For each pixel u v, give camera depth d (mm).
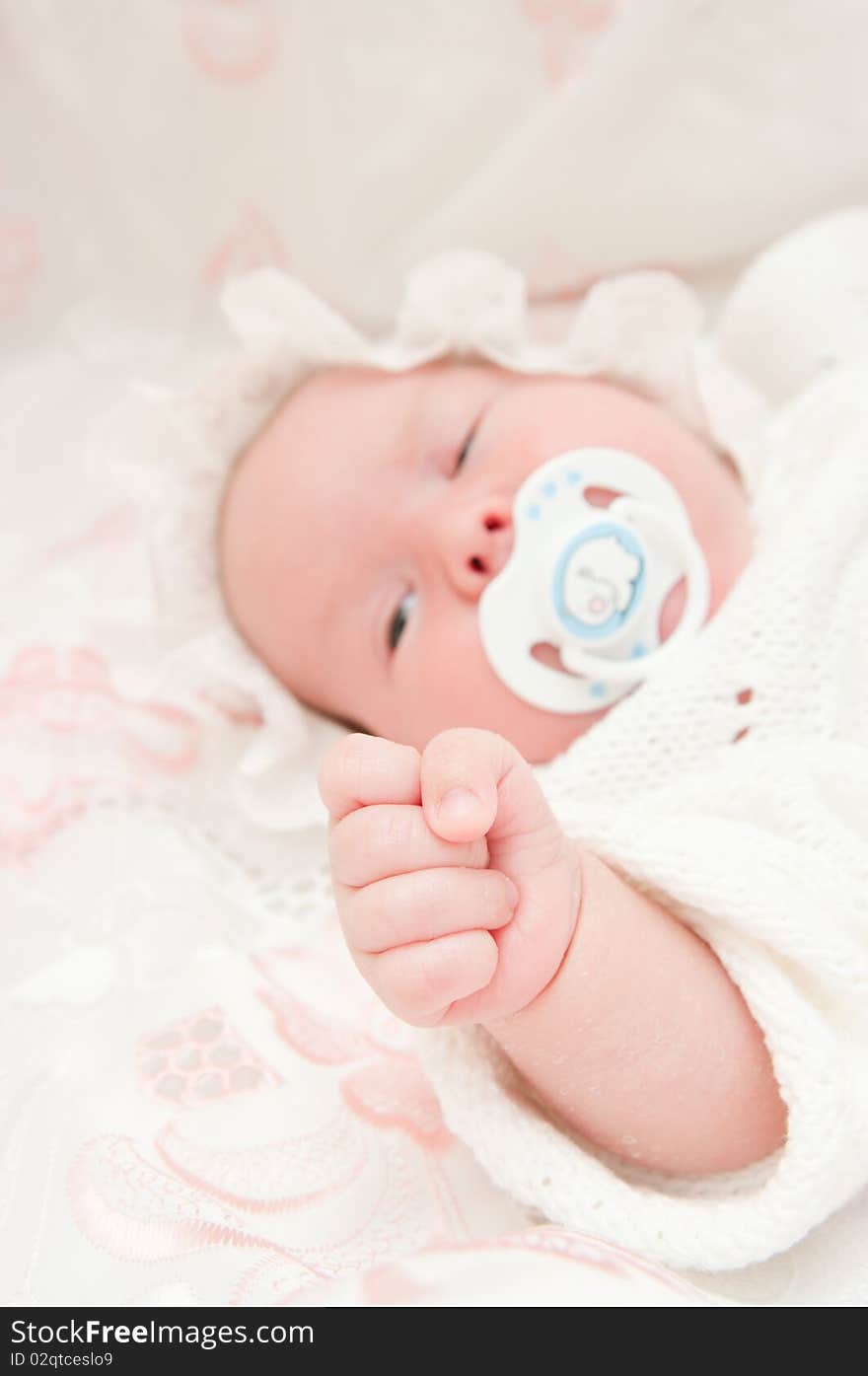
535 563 1018
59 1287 688
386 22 1380
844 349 1313
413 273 1203
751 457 1189
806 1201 667
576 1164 725
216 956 996
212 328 1523
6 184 1457
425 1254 612
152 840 1141
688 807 830
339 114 1426
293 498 1140
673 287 1174
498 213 1462
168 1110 833
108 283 1510
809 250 1372
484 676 1021
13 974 1000
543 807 678
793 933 711
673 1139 720
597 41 1376
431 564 1062
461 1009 662
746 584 993
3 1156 789
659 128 1412
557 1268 594
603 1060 697
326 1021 927
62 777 1197
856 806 816
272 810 1161
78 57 1386
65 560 1394
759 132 1408
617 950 692
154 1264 698
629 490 1049
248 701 1254
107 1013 935
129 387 1197
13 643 1303
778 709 940
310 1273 691
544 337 1496
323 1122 821
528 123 1413
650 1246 691
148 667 1251
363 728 1204
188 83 1408
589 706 1015
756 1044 713
